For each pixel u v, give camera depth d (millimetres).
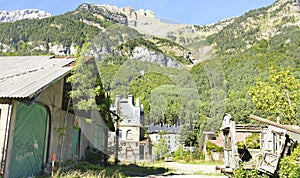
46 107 12094
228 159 12945
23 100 9312
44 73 11695
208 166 21531
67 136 13625
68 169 11914
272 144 10773
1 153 9359
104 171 11727
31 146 11109
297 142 11305
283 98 24250
